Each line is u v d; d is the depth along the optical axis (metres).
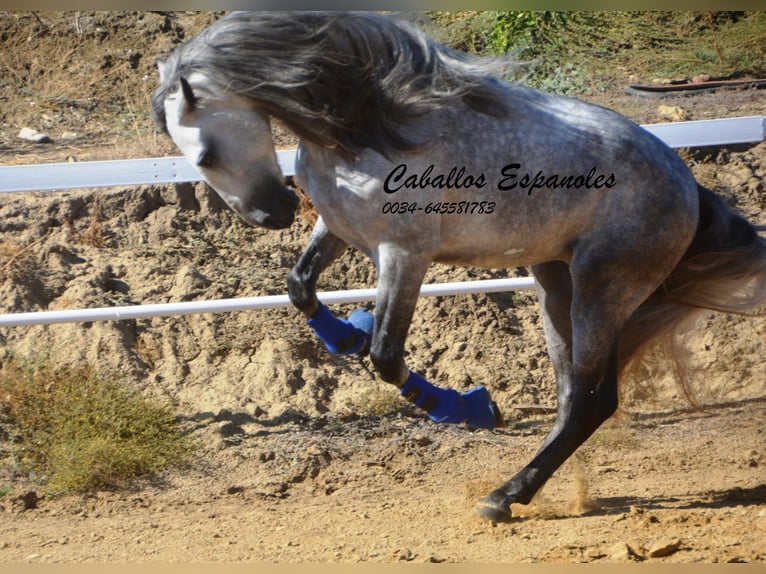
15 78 13.67
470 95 5.96
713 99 13.58
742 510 6.39
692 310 6.77
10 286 9.48
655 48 15.68
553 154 6.07
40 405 8.42
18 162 11.43
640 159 6.21
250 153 5.88
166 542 6.35
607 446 8.49
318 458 8.18
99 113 13.12
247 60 5.68
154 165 9.77
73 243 10.26
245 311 9.69
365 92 5.80
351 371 9.41
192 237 10.51
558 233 6.21
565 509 6.81
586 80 14.43
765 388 9.46
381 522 6.65
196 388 8.98
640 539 5.73
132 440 8.02
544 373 9.59
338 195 5.98
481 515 6.36
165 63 5.98
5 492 7.51
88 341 9.12
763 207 11.20
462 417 6.71
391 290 6.04
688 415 9.15
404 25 5.96
